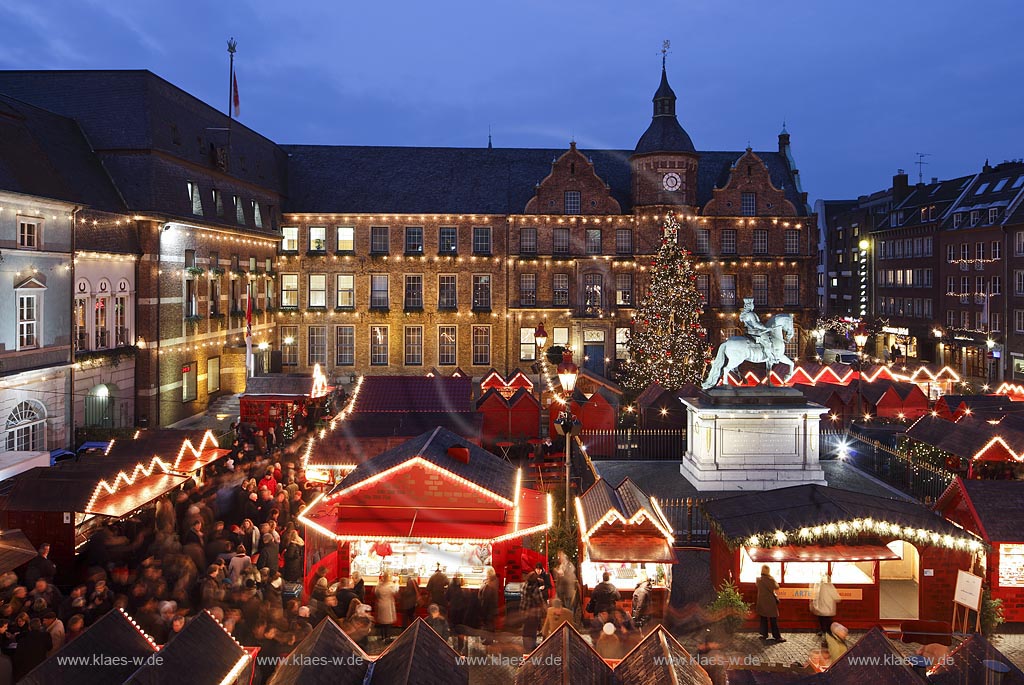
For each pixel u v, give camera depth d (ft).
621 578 56.90
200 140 149.48
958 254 220.84
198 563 57.21
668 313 152.56
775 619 53.31
